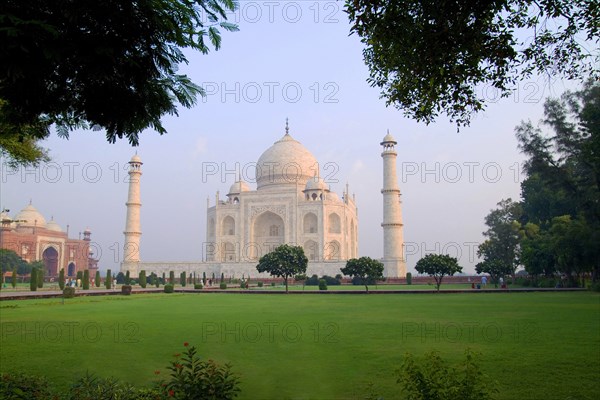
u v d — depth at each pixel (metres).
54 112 7.82
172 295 45.19
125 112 7.65
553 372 11.41
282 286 68.56
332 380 11.15
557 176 45.03
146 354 13.89
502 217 85.12
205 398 7.59
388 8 7.79
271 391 10.45
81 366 12.50
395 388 10.43
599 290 45.75
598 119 35.47
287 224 88.00
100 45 6.49
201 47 8.15
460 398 6.98
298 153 97.44
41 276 56.25
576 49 8.95
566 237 46.06
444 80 8.45
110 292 46.50
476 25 7.75
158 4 6.70
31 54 6.22
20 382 8.77
